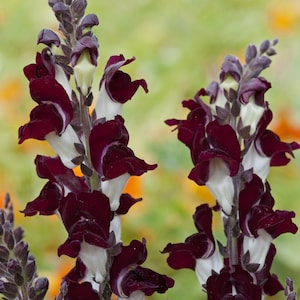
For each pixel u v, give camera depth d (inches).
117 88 27.5
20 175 43.0
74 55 26.8
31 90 27.0
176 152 40.9
